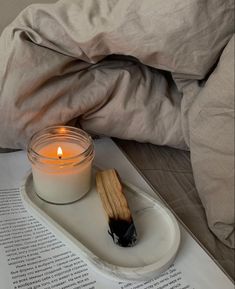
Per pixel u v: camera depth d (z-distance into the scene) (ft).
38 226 1.39
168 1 1.38
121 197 1.42
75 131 1.59
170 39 1.42
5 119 1.58
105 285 1.21
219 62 1.40
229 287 1.23
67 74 1.63
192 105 1.51
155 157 1.76
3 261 1.25
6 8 2.16
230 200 1.32
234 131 1.30
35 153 1.43
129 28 1.44
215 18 1.37
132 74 1.70
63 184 1.42
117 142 1.84
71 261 1.27
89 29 1.50
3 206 1.47
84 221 1.41
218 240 1.40
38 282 1.20
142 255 1.29
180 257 1.31
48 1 2.23
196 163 1.45
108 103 1.68
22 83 1.53
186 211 1.50
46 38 1.58
